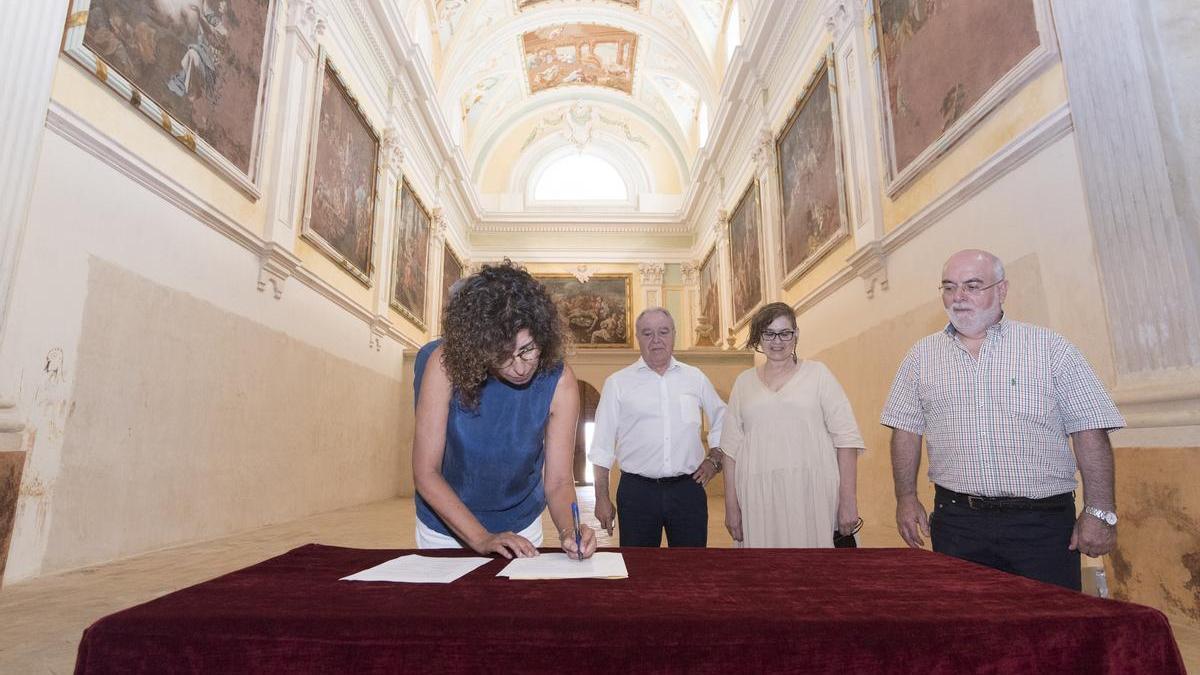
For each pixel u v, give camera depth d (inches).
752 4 474.0
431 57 572.7
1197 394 119.4
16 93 148.6
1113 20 141.3
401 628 41.8
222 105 243.4
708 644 41.0
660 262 781.3
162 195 205.5
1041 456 83.9
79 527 171.2
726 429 124.6
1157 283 130.9
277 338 285.7
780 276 425.4
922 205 247.6
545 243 784.9
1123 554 134.7
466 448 75.6
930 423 94.0
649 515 122.0
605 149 833.5
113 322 183.9
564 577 57.2
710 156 605.9
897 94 267.0
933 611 45.4
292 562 64.8
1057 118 168.2
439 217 606.9
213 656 41.3
